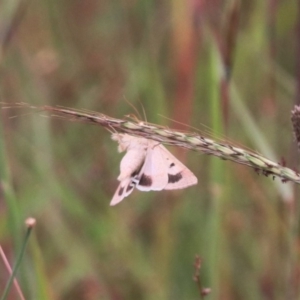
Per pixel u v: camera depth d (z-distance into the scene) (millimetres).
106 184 1356
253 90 1330
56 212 1304
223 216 1255
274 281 1283
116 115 1363
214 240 1251
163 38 1351
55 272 1294
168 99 1312
